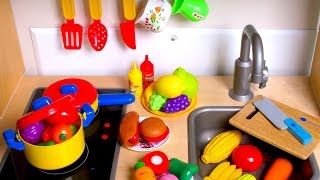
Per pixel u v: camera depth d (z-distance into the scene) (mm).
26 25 1290
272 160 1163
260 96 1193
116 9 1239
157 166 938
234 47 1292
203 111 1169
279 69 1342
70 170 999
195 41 1285
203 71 1349
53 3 1246
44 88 1276
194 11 1145
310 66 1324
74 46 1258
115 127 1125
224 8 1229
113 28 1271
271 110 1123
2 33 1184
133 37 1239
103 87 1281
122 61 1335
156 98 1139
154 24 1149
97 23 1231
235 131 1164
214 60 1322
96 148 1060
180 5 1151
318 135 1044
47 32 1292
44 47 1320
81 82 1159
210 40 1283
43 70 1369
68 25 1240
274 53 1307
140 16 1154
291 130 1054
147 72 1226
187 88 1157
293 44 1286
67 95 1034
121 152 1027
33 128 949
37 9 1259
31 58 1354
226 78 1316
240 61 1162
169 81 1111
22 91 1274
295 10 1227
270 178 1067
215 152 1107
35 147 928
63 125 952
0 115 1164
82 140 1006
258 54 1021
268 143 1094
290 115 1117
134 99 1191
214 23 1259
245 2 1218
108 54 1323
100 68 1354
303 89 1257
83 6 1238
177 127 1103
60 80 1211
